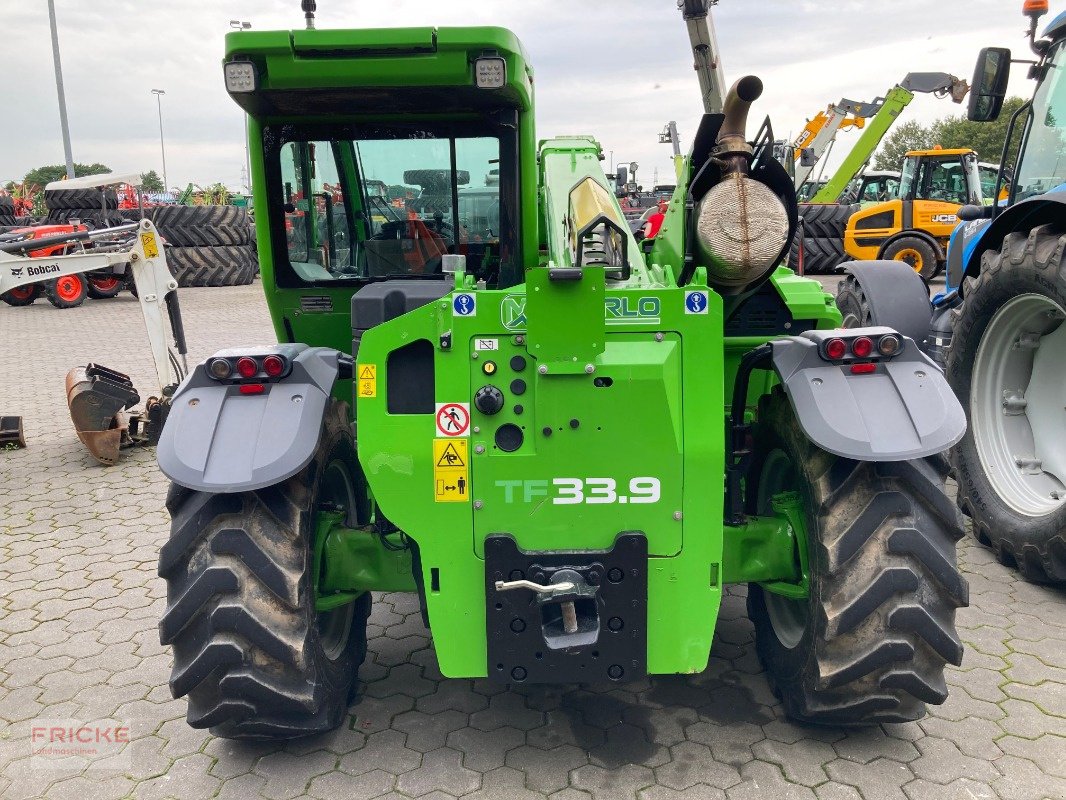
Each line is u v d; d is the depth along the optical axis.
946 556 2.64
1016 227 4.54
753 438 3.33
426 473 2.61
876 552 2.63
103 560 4.85
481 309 2.55
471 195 3.70
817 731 3.03
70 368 10.48
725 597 4.16
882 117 18.09
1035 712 3.12
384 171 3.66
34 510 5.70
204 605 2.61
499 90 3.10
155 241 7.19
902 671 2.66
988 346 4.70
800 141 18.81
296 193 3.71
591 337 2.51
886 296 5.36
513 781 2.80
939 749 2.91
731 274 3.00
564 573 2.57
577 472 2.60
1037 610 3.96
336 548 3.02
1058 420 4.54
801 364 2.70
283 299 3.87
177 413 2.63
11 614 4.17
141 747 3.05
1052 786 2.72
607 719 3.14
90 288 17.16
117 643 3.87
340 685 3.04
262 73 3.04
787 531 3.02
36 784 2.85
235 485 2.49
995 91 4.97
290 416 2.61
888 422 2.58
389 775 2.85
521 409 2.58
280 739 3.05
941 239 16.70
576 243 3.00
